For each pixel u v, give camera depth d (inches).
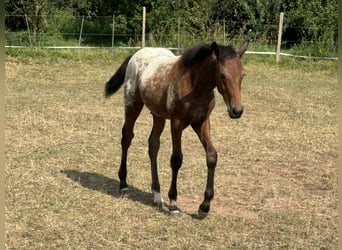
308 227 201.8
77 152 294.8
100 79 562.9
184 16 754.2
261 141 332.8
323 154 309.3
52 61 644.7
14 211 207.9
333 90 539.2
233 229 198.7
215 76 186.1
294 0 788.6
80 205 216.8
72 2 856.9
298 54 725.3
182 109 196.7
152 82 213.5
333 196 239.8
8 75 557.9
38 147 300.8
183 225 200.4
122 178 235.9
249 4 798.5
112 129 350.0
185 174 263.4
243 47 194.2
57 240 184.1
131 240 185.5
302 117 406.3
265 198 234.5
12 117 369.7
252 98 480.4
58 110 401.7
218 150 309.1
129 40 772.6
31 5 749.9
